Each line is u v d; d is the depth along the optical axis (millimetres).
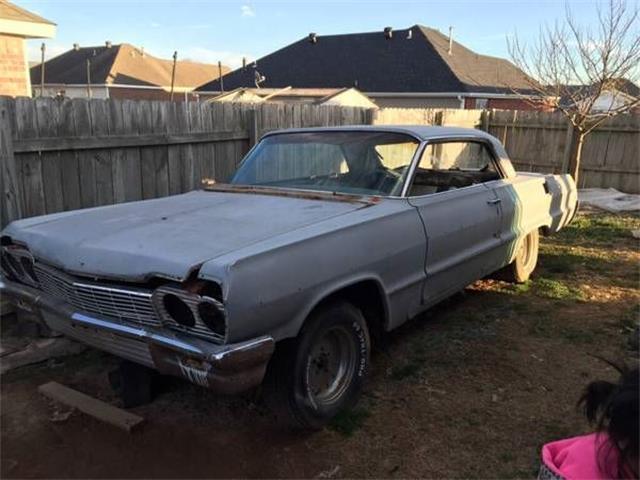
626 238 8219
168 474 2877
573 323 4887
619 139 12258
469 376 3916
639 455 1458
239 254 2684
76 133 5066
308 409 3092
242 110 6840
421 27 31156
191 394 3639
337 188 4180
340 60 31312
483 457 3035
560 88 12141
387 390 3719
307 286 2910
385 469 2934
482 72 30250
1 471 2898
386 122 10117
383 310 3566
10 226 3588
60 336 4449
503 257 5047
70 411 3432
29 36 11484
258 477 2863
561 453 1781
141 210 3725
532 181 5574
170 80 45375
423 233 3791
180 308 2666
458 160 4703
